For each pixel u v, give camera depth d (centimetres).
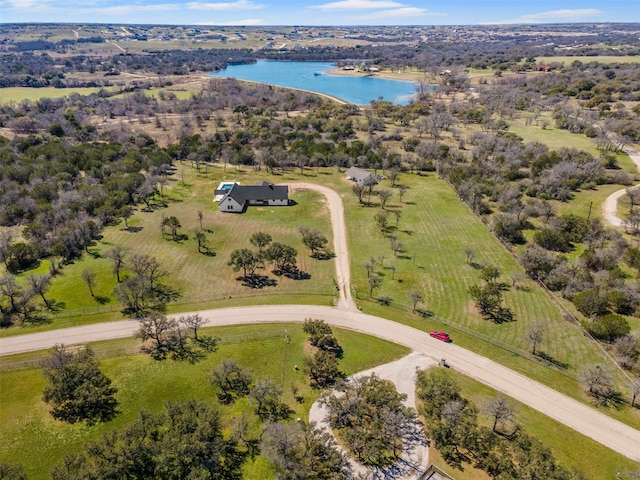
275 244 8750
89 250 9531
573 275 8300
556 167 13588
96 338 6825
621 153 16225
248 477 4684
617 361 6425
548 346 6800
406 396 5328
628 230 10325
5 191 11638
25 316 7300
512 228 10206
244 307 7681
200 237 9619
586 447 5125
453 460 4875
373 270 8938
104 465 4303
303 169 15412
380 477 4694
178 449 4453
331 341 6669
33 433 5162
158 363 6291
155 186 12850
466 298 8050
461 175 13712
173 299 7875
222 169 15350
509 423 5375
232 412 5488
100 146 16125
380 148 16438
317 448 4744
